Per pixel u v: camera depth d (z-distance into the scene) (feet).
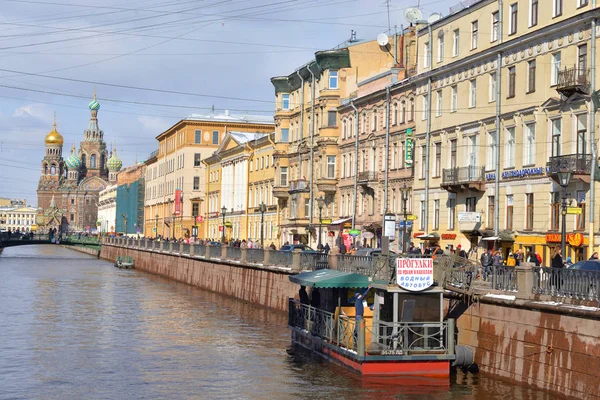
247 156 329.52
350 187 230.68
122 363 115.03
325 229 244.42
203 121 422.41
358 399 91.56
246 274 200.85
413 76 192.13
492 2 160.76
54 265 378.94
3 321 158.30
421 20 212.02
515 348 94.32
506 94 155.63
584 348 82.58
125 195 606.55
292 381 102.12
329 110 243.19
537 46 145.59
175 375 106.83
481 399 89.35
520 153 150.92
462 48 172.35
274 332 145.79
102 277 295.48
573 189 135.44
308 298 141.59
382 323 102.17
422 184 189.26
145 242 357.82
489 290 100.94
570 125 136.15
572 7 136.46
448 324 100.01
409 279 100.94
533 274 93.25
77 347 128.47
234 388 98.89
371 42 242.58
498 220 156.76
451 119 176.04
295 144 272.92
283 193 278.87
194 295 219.82
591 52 131.03
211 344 132.16
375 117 216.95
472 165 168.86
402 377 99.14
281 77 281.13
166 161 473.26
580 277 85.15
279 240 282.56
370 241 214.90
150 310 181.06
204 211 416.87
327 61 241.76
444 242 176.65
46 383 101.91
